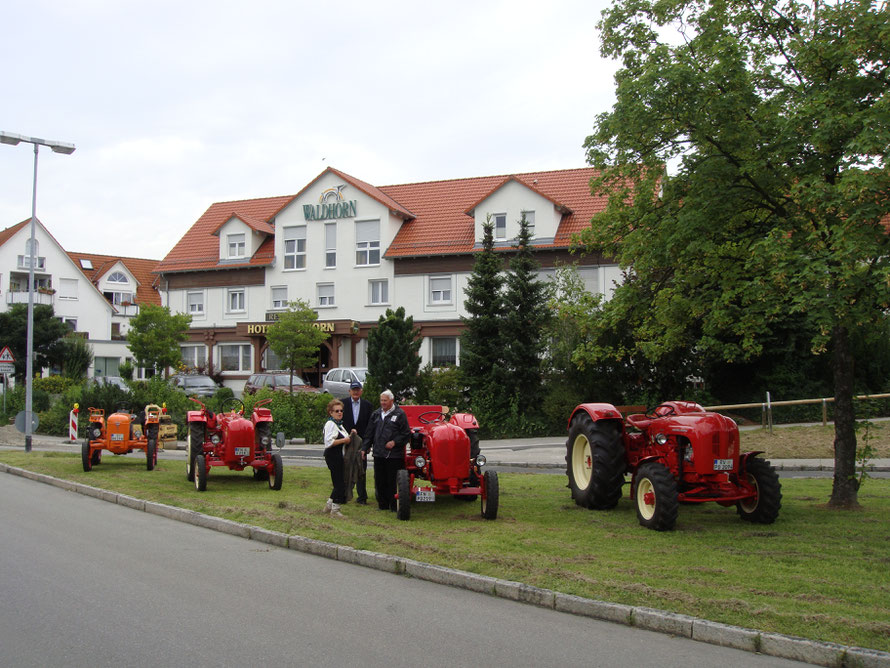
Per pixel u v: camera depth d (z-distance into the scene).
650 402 24.38
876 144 8.24
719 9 10.51
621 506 11.03
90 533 9.72
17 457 19.02
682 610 5.92
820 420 23.06
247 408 26.23
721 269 10.53
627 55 11.27
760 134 10.09
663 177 11.28
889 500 11.19
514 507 10.95
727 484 9.54
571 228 34.84
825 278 8.53
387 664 5.11
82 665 5.07
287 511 10.57
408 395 25.94
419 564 7.48
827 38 9.66
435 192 41.81
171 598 6.69
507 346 25.06
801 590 6.40
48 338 43.81
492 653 5.33
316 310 40.28
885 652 5.00
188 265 43.56
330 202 40.16
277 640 5.59
